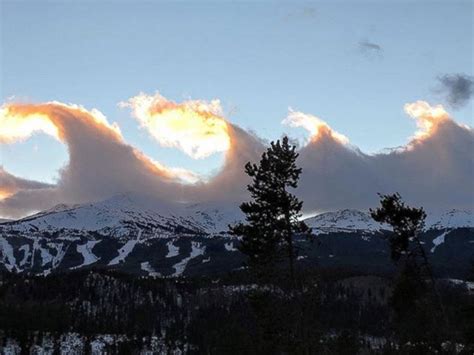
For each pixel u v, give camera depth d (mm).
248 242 36438
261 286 37125
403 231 36125
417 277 37156
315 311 37125
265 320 36875
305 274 37000
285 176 36875
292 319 36625
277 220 36344
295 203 36438
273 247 36188
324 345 38219
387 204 36531
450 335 38219
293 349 36156
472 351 38062
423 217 36219
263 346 38469
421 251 36625
